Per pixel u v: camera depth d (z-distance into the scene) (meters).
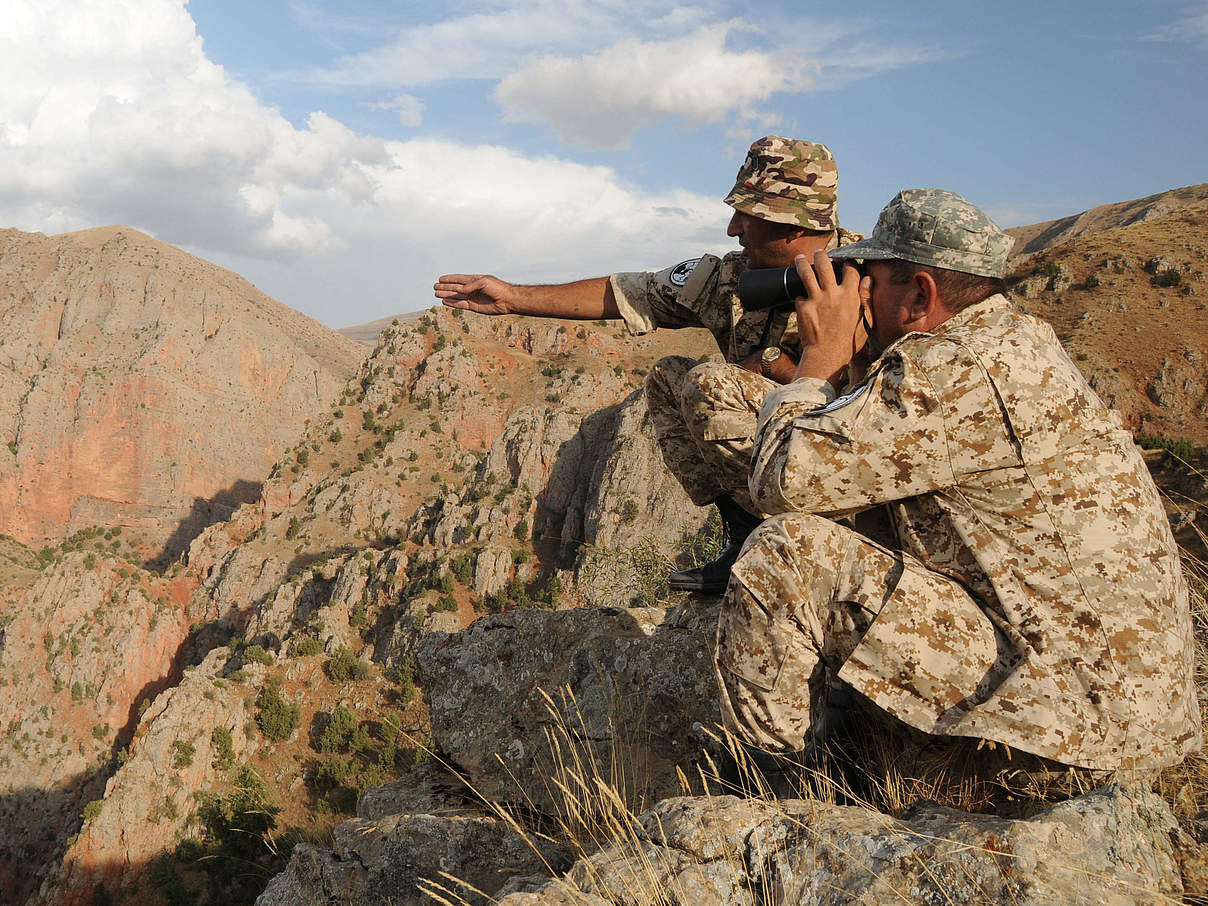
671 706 3.86
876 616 2.15
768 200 3.24
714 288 3.54
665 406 3.63
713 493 3.67
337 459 177.12
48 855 112.62
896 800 2.27
